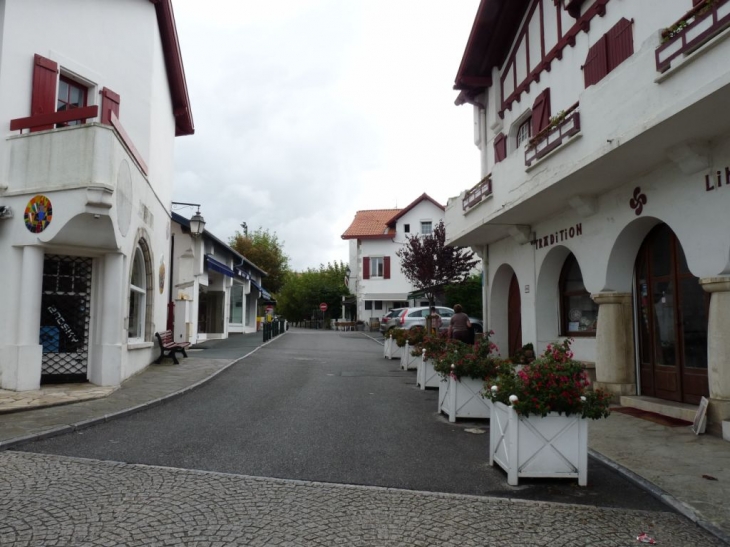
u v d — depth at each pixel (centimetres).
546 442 593
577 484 594
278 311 5919
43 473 594
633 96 795
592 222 1083
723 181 762
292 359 1839
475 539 444
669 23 894
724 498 536
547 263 1315
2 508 488
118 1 1291
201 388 1196
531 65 1411
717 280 766
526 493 564
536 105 1347
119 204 1083
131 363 1266
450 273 2434
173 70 1647
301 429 832
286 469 629
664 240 962
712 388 779
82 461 644
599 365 1042
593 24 1121
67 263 1129
